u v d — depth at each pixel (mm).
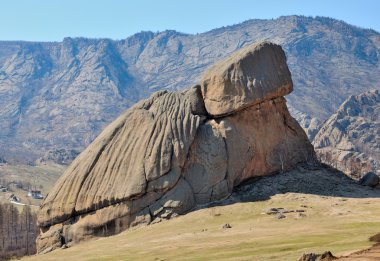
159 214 135750
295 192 139750
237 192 141875
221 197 139125
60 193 144750
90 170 144125
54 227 143875
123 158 142750
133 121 148500
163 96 152625
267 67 151000
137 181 137500
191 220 129250
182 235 116688
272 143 151375
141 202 137125
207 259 90188
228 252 93938
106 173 142125
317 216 120688
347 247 85688
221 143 143625
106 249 116625
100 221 138000
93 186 141375
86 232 138875
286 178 146000
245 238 105438
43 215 145375
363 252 78375
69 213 142000
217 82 148000
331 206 127688
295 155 155250
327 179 148500
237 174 143250
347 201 131625
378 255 75000
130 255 104500
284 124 156625
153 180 137750
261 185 143000
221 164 141750
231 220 125438
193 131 143875
